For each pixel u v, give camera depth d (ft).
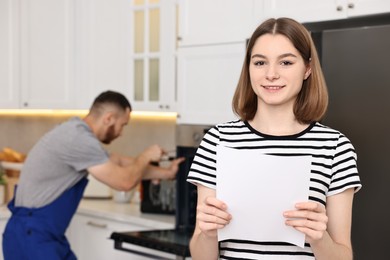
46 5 13.96
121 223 12.09
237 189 5.24
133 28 12.71
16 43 14.40
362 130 7.57
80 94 13.57
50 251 10.41
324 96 5.69
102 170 10.40
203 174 5.74
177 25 11.84
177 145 10.87
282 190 5.14
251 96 5.80
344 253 5.42
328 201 5.55
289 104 5.62
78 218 12.96
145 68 12.45
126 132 14.69
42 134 16.03
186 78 10.77
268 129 5.67
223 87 10.18
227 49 10.09
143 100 12.55
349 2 8.30
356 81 7.61
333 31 7.79
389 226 7.39
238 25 9.93
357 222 7.64
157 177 11.16
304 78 5.67
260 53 5.48
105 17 13.12
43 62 14.06
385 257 7.44
